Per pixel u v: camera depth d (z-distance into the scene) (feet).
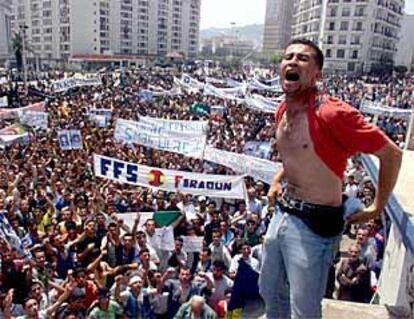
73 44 410.52
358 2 312.29
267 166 36.65
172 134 41.68
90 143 57.47
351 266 23.08
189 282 23.47
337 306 9.95
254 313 19.15
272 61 357.00
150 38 482.28
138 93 120.26
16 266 23.98
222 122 77.97
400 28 376.27
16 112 63.82
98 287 23.86
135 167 34.94
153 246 28.35
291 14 505.66
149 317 22.43
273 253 7.19
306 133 6.46
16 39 271.69
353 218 6.79
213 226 32.14
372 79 256.52
